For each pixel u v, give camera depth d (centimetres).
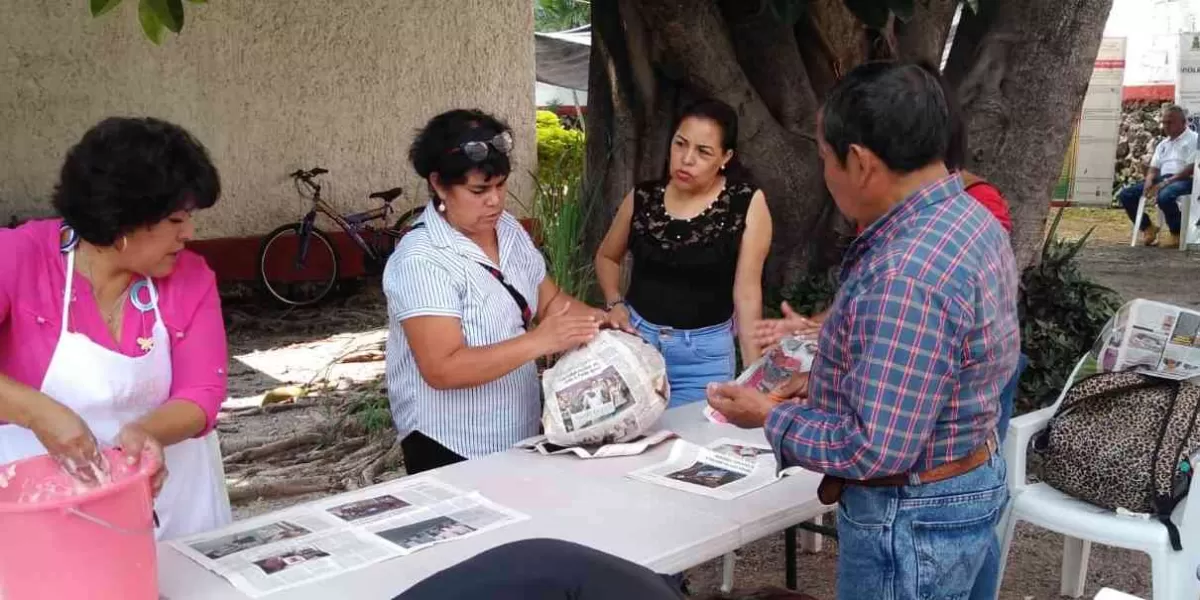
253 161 886
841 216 547
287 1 879
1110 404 303
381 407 557
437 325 262
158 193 195
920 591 191
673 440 278
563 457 266
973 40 542
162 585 193
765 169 530
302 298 926
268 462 518
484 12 971
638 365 268
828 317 190
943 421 183
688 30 493
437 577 128
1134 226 1316
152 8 342
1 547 161
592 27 561
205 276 230
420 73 950
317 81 904
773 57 527
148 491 173
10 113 787
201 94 855
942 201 179
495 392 280
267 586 192
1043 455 311
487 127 264
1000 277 180
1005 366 185
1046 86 515
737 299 339
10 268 207
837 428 182
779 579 390
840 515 201
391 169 953
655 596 125
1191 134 1279
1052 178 532
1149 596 372
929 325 170
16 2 779
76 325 211
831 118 181
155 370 220
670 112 545
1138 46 1770
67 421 183
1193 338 309
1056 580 386
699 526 218
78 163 193
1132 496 287
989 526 197
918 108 174
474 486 245
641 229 350
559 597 124
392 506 233
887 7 434
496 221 276
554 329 264
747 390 209
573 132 983
